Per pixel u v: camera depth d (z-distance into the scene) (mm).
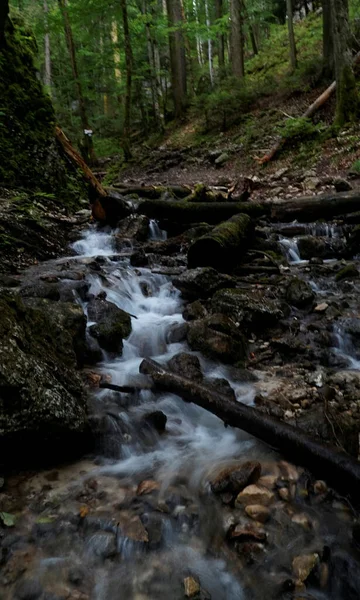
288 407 3363
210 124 19219
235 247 6402
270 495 2357
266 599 1883
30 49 10734
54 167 9750
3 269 5676
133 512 2293
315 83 17625
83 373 3605
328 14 17188
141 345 4293
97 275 5711
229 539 2145
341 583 1971
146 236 8047
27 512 2281
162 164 17125
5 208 7277
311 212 8797
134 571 1990
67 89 24297
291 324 4801
